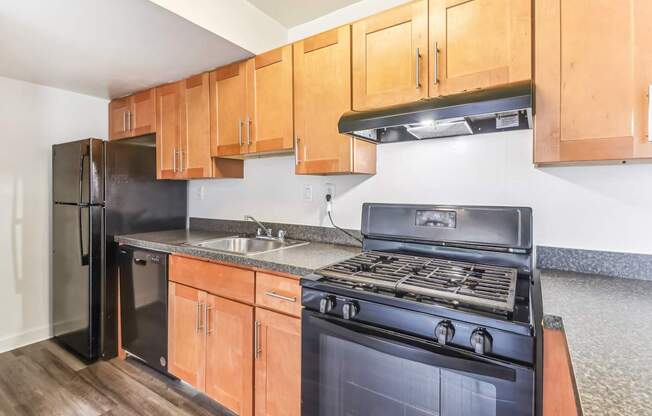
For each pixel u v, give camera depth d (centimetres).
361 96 152
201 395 187
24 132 241
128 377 204
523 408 84
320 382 123
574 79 106
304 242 204
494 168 150
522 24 116
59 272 243
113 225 227
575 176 133
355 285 115
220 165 218
